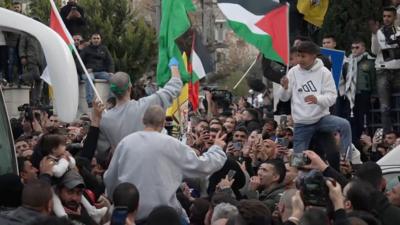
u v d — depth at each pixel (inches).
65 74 424.5
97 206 432.5
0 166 436.5
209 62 651.5
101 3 1229.1
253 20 607.2
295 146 523.8
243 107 832.3
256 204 351.6
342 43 773.9
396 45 675.4
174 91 457.4
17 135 666.2
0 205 380.8
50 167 403.9
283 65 644.1
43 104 869.2
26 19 428.1
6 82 817.5
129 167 405.1
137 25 1238.9
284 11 603.5
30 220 334.6
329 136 516.1
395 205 410.6
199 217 419.8
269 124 629.9
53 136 410.6
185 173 412.5
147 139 407.5
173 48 574.2
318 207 348.5
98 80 869.8
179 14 573.3
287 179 454.0
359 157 548.4
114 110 444.8
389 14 679.1
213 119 679.1
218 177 488.4
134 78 1235.2
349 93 682.2
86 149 448.1
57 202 400.8
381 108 687.1
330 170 406.0
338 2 772.0
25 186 359.3
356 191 367.6
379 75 683.4
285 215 386.0
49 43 425.7
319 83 514.9
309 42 514.0
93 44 884.6
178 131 631.8
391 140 621.6
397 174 486.6
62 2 1210.0
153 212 338.0
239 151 577.6
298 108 518.6
